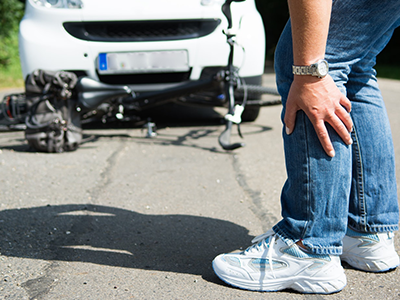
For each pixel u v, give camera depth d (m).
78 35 3.65
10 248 1.79
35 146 3.32
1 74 9.88
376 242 1.56
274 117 4.83
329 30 1.32
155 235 1.93
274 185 2.63
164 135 3.90
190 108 5.14
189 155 3.28
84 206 2.27
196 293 1.45
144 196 2.43
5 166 2.98
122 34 3.69
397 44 12.99
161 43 3.69
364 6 1.29
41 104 3.27
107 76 3.77
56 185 2.61
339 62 1.36
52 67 3.63
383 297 1.43
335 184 1.37
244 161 3.13
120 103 3.60
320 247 1.41
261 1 16.72
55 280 1.54
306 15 1.23
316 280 1.43
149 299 1.42
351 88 1.54
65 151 3.38
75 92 3.32
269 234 1.49
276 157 3.24
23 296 1.43
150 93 3.55
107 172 2.87
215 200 2.38
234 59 3.81
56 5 3.62
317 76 1.27
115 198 2.40
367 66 1.52
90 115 3.66
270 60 15.55
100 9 3.62
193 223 2.06
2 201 2.34
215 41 3.75
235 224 2.06
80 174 2.82
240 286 1.48
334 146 1.35
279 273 1.45
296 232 1.41
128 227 2.02
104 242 1.86
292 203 1.42
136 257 1.72
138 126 4.27
